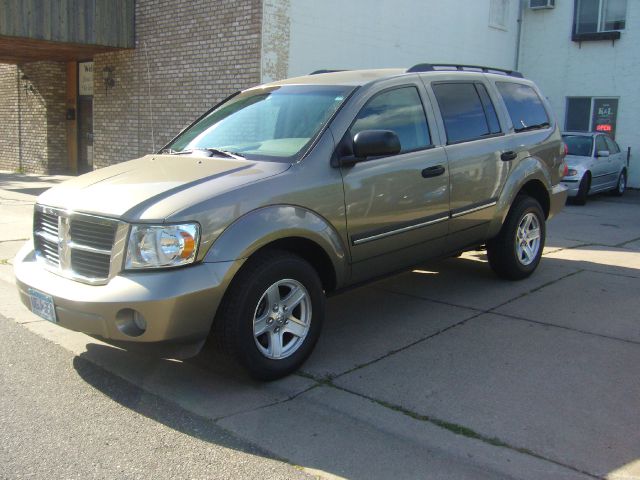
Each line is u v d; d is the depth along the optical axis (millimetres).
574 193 13359
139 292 3582
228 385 4172
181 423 3654
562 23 18250
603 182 14438
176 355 3822
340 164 4480
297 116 4824
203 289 3658
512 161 6164
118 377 4289
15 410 3789
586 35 17750
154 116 13445
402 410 3785
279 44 11539
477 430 3535
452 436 3479
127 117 14156
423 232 5188
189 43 12422
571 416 3688
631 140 17453
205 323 3734
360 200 4570
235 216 3867
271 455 3314
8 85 18656
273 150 4598
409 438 3469
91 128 16953
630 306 5770
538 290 6305
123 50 13930
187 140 5371
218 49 11883
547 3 18188
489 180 5848
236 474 3137
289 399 3961
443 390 4043
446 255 5703
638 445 3367
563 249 8422
